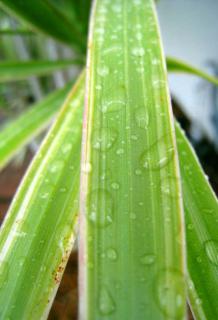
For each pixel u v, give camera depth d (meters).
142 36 0.09
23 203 0.08
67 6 0.17
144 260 0.06
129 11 0.10
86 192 0.06
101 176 0.07
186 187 0.09
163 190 0.06
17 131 0.15
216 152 0.29
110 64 0.08
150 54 0.09
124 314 0.05
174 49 0.36
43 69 0.17
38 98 0.27
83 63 0.18
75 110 0.10
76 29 0.16
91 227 0.06
